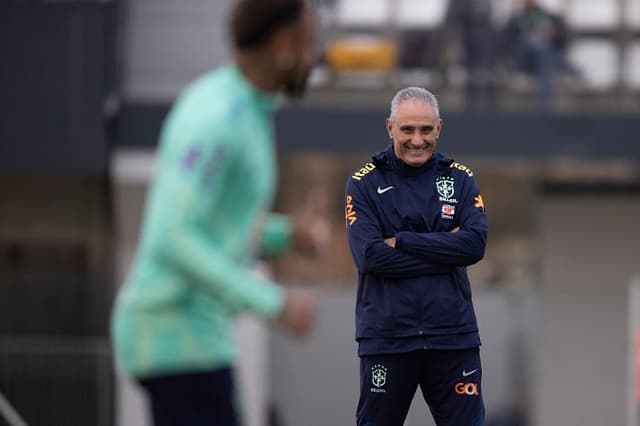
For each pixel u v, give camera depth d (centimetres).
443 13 5481
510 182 5794
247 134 1160
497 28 5478
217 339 1161
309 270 5603
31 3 4894
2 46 4900
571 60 5566
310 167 5466
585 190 5538
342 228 5625
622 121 5209
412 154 1922
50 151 4906
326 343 4866
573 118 5216
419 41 5488
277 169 5478
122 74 5275
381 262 1884
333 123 5116
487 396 4997
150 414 1206
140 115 5088
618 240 5522
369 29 5509
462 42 5434
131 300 1151
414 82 5456
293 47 1173
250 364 4838
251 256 1239
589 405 4972
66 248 5347
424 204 1928
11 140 4900
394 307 1900
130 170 5131
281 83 1184
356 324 1956
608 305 5038
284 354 4856
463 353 1914
